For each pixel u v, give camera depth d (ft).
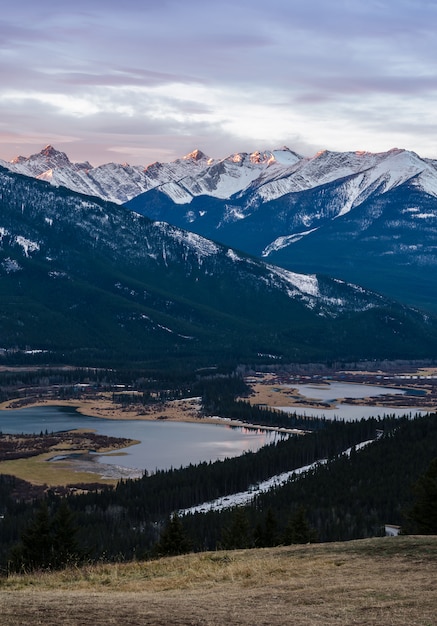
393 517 531.09
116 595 178.70
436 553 211.82
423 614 146.20
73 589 197.16
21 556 332.39
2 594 179.22
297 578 194.80
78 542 358.23
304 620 143.64
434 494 384.47
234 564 221.25
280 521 501.56
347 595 167.02
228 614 149.07
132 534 506.48
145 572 221.05
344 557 218.59
